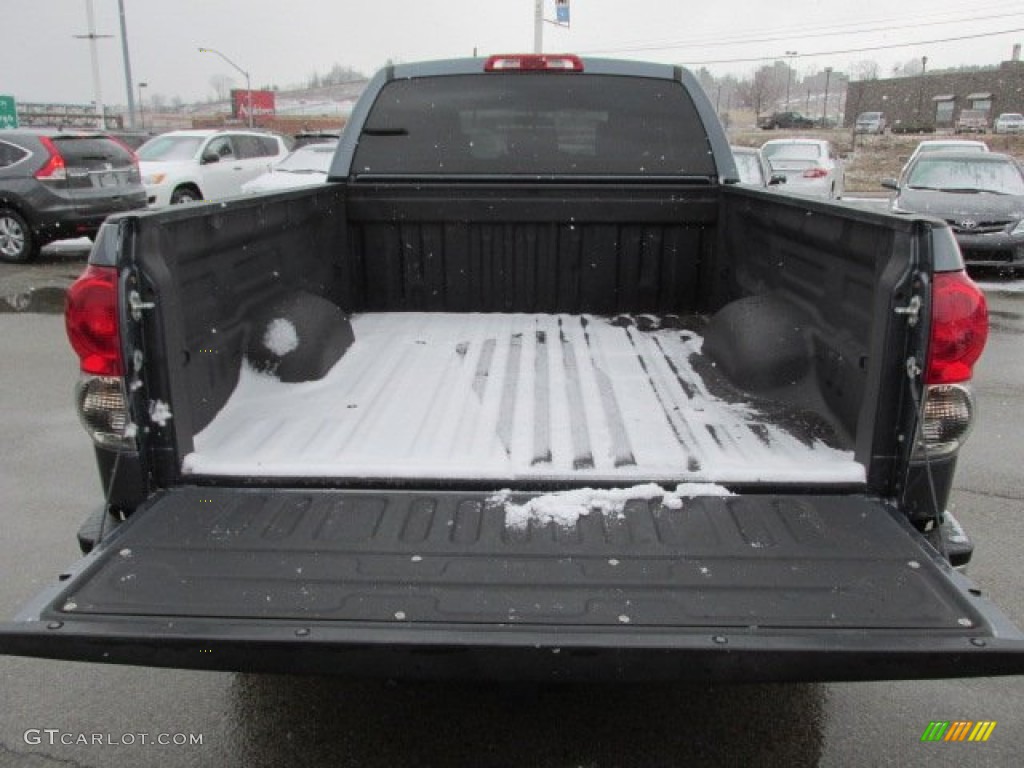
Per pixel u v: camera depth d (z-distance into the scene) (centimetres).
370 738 269
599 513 226
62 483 485
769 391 306
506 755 261
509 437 274
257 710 284
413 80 409
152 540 213
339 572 201
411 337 389
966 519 438
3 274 1203
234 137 1744
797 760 260
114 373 225
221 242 275
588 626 183
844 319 258
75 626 182
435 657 181
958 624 183
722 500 233
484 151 412
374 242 422
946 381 220
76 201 1284
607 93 407
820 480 235
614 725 276
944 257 215
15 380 703
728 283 401
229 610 188
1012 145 4428
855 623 184
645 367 348
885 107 7388
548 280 426
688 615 186
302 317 326
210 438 263
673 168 412
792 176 1764
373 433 276
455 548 211
